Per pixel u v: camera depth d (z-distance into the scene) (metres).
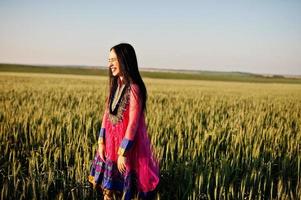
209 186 4.43
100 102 12.29
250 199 4.13
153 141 5.68
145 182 3.79
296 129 8.00
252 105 14.31
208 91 24.95
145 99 3.67
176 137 6.25
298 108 13.44
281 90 32.94
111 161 3.75
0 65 106.56
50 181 4.13
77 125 7.13
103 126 3.92
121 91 3.72
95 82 34.09
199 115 9.45
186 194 4.28
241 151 5.73
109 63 3.69
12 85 23.09
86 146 5.03
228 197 4.17
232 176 4.88
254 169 4.66
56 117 7.68
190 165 4.80
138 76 3.65
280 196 4.32
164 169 4.80
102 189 3.88
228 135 6.19
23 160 5.27
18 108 9.52
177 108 11.31
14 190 4.03
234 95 20.91
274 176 5.19
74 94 15.98
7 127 6.50
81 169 4.41
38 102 11.31
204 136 5.97
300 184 4.41
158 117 7.55
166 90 23.66
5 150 5.17
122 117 3.69
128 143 3.59
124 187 3.72
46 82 30.23
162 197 4.32
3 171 4.63
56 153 5.02
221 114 10.42
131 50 3.61
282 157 5.80
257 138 6.04
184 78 80.00
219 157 5.30
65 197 4.17
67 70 95.38
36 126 6.45
